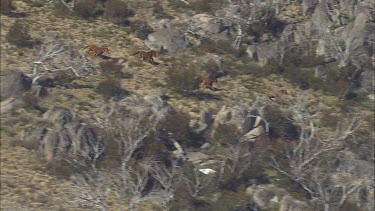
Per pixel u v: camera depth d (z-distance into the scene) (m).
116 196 190.00
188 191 195.12
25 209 182.00
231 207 194.25
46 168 195.75
